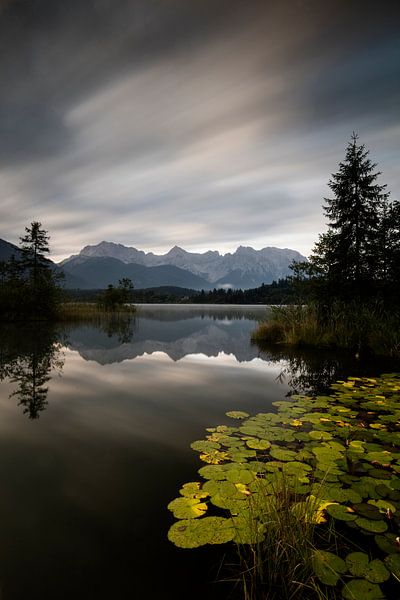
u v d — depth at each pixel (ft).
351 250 43.57
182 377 22.02
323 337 37.42
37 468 9.75
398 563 6.18
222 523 7.16
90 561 6.30
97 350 32.68
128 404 16.10
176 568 6.17
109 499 8.19
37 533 7.02
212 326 66.13
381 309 39.09
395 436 12.09
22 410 15.08
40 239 103.71
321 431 12.48
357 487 8.63
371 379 21.29
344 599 5.48
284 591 5.74
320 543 6.75
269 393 18.25
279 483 8.73
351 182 43.65
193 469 9.68
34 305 69.92
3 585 5.75
